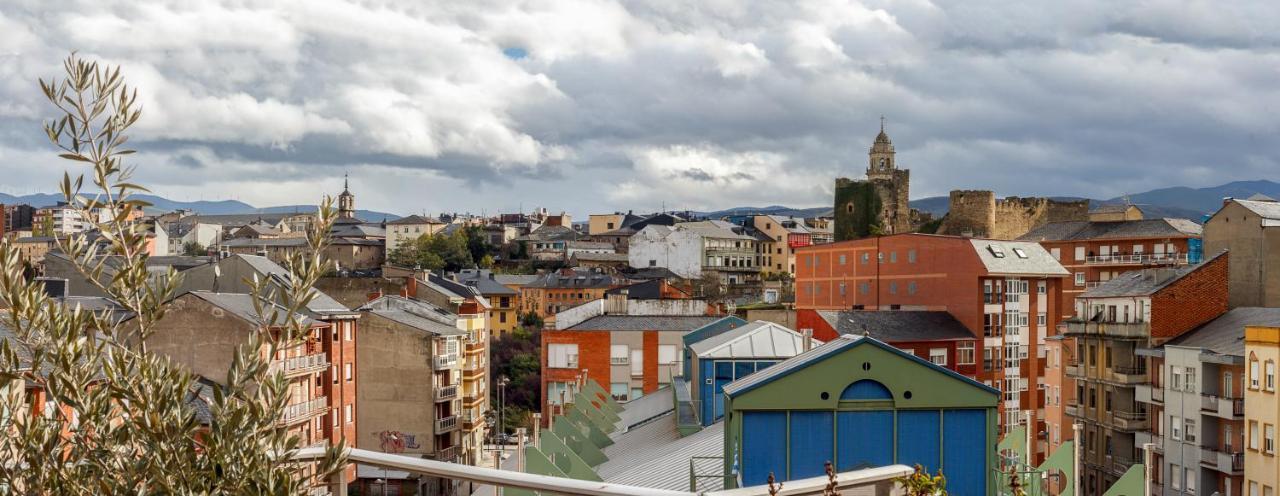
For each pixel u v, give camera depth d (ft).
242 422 44.75
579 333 293.84
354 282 383.24
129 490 44.04
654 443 149.07
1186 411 231.71
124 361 45.44
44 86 48.01
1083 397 277.03
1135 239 480.23
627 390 291.79
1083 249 495.41
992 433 94.79
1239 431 216.74
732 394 94.27
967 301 323.98
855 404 94.48
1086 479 273.75
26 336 45.19
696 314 333.83
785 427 94.22
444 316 336.70
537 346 488.44
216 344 221.05
